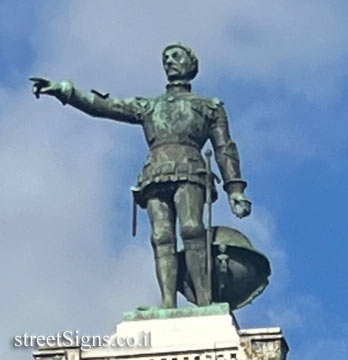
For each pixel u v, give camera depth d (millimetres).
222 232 62281
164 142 62750
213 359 60375
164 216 62312
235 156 63188
